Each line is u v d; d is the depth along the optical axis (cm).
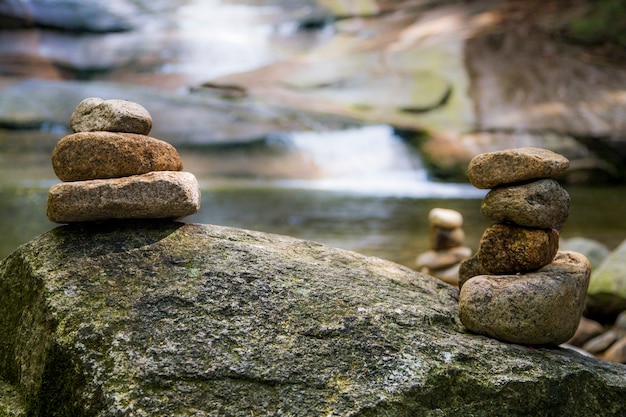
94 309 217
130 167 239
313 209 904
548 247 244
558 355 238
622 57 1733
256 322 219
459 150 1330
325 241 680
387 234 723
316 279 243
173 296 222
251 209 891
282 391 202
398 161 1318
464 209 916
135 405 193
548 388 222
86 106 250
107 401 195
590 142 1406
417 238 700
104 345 207
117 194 231
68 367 207
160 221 254
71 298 221
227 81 1725
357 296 238
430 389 210
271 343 213
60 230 248
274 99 1588
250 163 1240
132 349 206
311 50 2009
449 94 1595
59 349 209
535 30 1828
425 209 916
